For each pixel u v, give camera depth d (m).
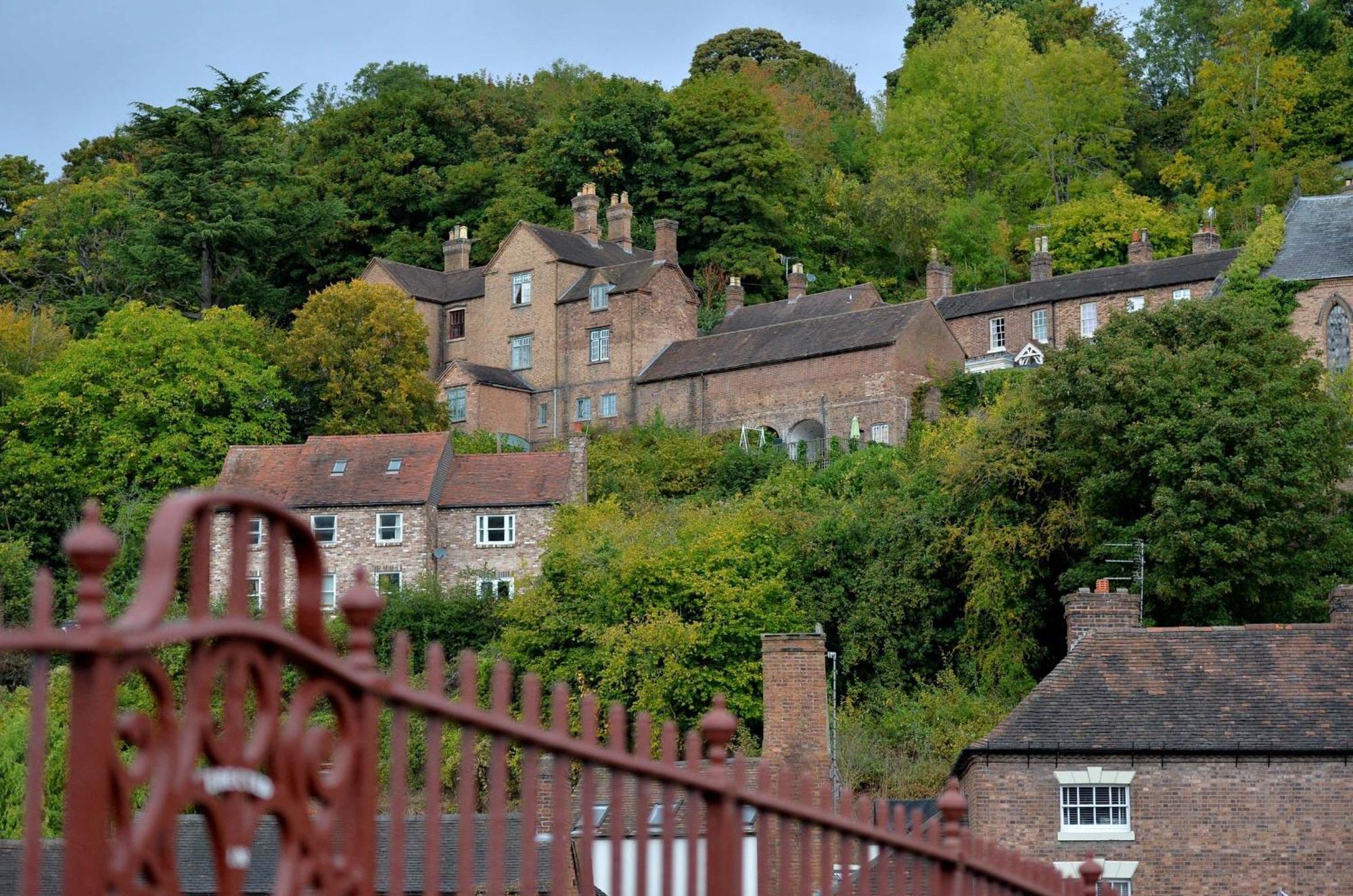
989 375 101.19
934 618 72.44
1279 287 87.06
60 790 41.78
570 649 69.38
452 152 147.38
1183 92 170.38
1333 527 68.19
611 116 137.12
